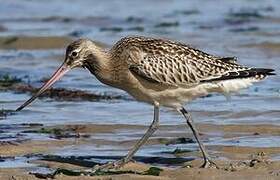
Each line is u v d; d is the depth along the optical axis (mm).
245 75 15195
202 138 16656
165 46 15273
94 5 37219
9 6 36344
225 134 16922
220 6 36688
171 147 16094
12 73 23859
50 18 33656
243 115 18438
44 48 27719
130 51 15141
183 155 15555
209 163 14758
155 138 16688
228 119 18141
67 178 13969
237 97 20281
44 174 14195
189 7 36656
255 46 27109
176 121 18000
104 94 20844
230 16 33688
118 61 15211
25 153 15664
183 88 15242
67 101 20188
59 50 27297
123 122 17953
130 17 34000
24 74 23703
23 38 28562
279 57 25484
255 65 24094
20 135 16875
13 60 25812
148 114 18766
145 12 35406
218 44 27672
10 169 14586
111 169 14750
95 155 15586
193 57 15266
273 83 21797
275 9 35344
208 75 15172
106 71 15234
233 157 15289
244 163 14781
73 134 16984
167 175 14172
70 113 18906
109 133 17109
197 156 15461
